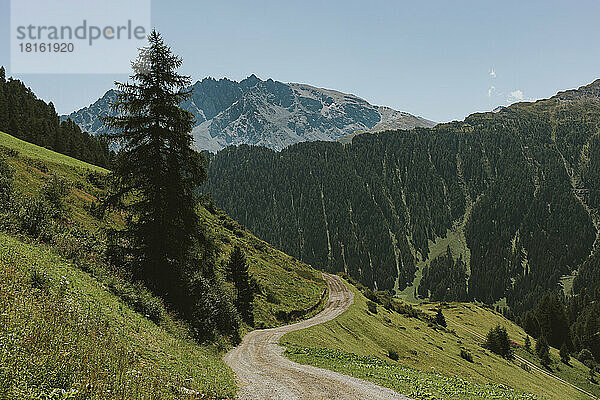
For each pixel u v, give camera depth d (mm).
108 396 9758
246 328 43750
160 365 14406
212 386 15219
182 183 25438
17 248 17953
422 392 18844
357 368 24750
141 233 24875
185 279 27422
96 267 21844
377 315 80125
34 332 11023
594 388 89875
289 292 75125
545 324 135000
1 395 7754
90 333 13164
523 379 72375
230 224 109000
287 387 18312
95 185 55750
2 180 28625
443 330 97625
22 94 132750
